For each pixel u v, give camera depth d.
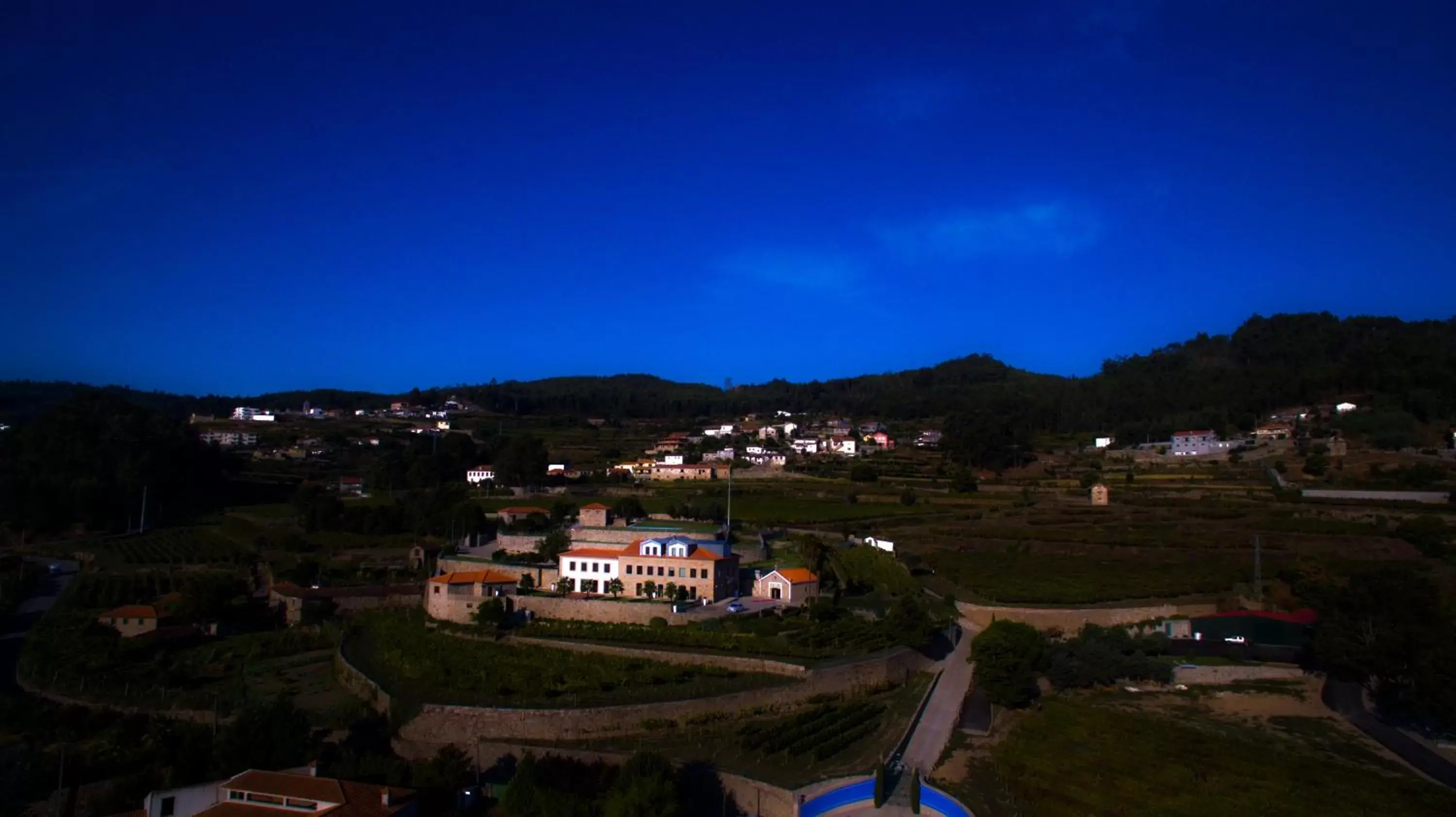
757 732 100.69
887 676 119.88
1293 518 199.00
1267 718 112.62
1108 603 154.75
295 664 137.12
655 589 144.75
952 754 99.31
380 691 112.81
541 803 82.06
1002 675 114.25
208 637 155.62
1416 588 123.06
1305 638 140.62
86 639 142.00
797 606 143.75
